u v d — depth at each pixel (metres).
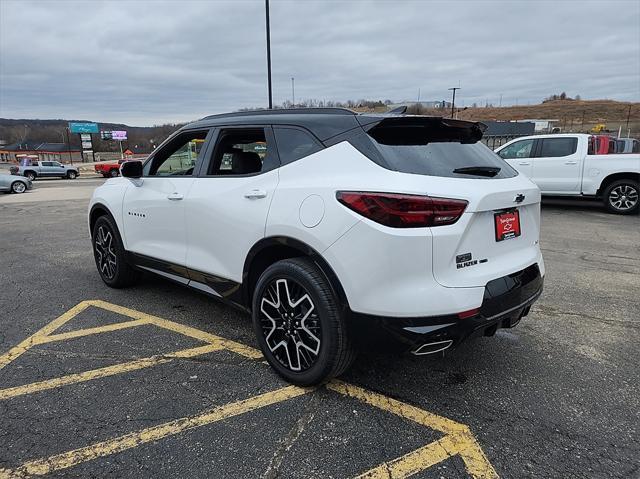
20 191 21.62
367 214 2.45
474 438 2.47
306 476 2.20
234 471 2.23
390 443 2.43
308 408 2.74
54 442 2.43
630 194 9.89
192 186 3.63
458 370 3.20
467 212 2.47
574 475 2.20
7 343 3.65
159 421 2.61
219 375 3.13
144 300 4.64
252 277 3.18
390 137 2.77
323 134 2.87
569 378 3.09
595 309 4.37
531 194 2.97
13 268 6.02
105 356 3.42
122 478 2.18
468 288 2.47
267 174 3.06
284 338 2.95
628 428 2.55
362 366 3.25
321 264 2.64
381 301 2.45
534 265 3.02
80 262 6.34
